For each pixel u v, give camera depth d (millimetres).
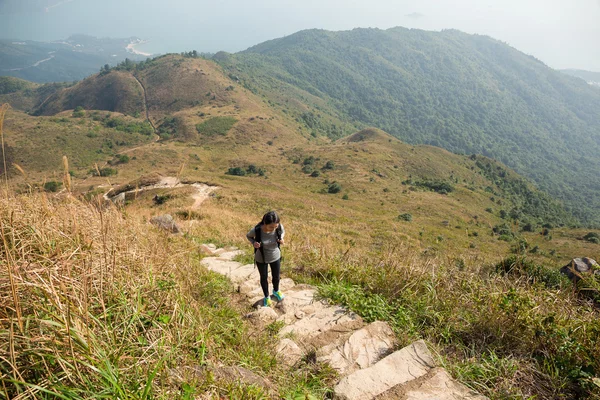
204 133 139000
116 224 3740
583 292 4598
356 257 6406
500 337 3404
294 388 2510
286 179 95188
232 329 3324
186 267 4289
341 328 3656
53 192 3496
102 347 1963
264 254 4418
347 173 98938
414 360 2877
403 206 75500
